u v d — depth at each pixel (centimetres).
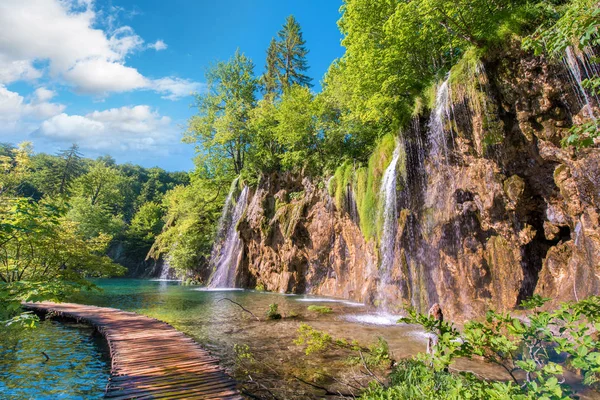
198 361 844
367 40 1789
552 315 340
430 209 1555
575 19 431
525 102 1189
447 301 1438
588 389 611
